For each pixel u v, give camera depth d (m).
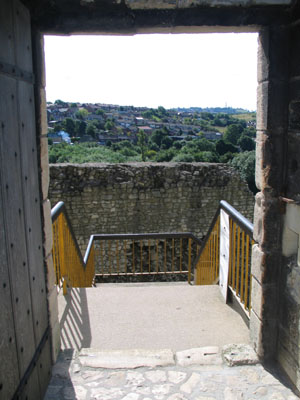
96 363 2.66
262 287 2.59
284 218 2.47
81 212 10.68
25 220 1.98
